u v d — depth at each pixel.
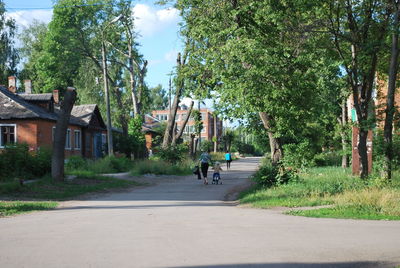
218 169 25.47
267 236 8.35
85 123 46.66
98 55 47.75
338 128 25.58
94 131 50.91
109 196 18.34
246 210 13.05
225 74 17.56
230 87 17.64
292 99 17.78
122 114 49.06
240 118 18.69
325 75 17.22
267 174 18.66
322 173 23.39
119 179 25.61
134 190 21.33
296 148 18.70
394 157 20.42
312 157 19.66
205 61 22.09
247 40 17.17
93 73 49.22
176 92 40.03
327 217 11.09
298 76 17.27
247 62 17.08
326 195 14.89
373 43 16.83
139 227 9.57
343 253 6.93
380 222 10.25
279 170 18.53
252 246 7.42
